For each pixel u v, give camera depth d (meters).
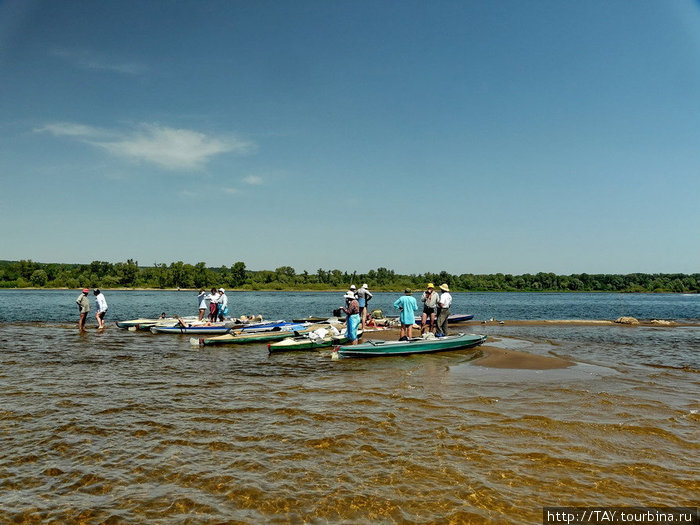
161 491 6.49
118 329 27.39
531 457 7.61
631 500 6.24
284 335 22.16
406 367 15.28
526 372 14.36
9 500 6.24
